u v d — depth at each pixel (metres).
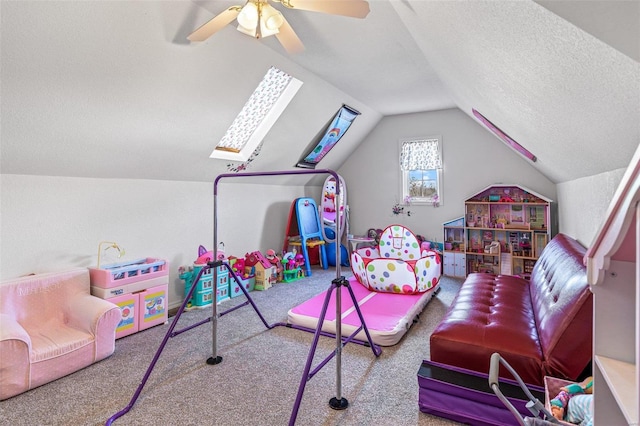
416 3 1.57
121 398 1.92
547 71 1.17
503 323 2.01
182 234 3.69
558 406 1.36
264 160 4.27
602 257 0.85
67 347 2.15
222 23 1.79
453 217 4.86
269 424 1.70
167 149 3.10
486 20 1.15
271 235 5.02
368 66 3.20
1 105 1.97
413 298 3.33
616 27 0.74
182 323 3.07
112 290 2.69
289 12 2.25
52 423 1.71
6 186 2.42
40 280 2.43
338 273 1.94
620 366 0.84
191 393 1.97
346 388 2.01
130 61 2.20
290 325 2.94
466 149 4.74
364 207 5.55
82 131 2.43
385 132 5.33
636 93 0.91
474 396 1.61
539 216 4.24
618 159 1.57
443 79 3.28
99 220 2.95
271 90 3.56
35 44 1.81
